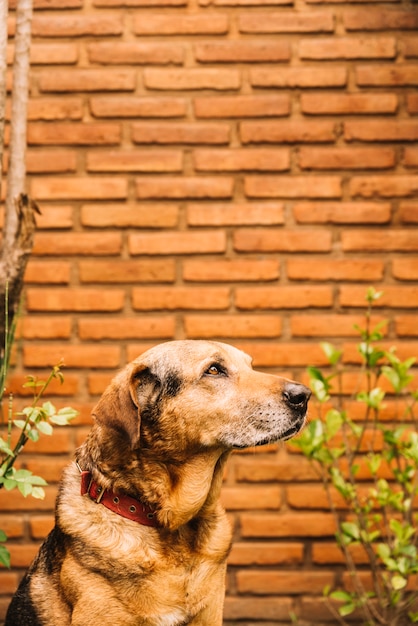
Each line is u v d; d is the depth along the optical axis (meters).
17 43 3.53
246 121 4.76
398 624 4.43
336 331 4.71
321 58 4.77
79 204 4.75
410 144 4.76
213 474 3.29
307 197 4.75
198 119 4.76
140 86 4.77
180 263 4.74
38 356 4.68
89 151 4.76
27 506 4.61
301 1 4.77
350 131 4.77
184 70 4.76
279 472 4.64
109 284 4.73
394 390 4.53
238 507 4.64
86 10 4.77
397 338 4.71
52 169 4.75
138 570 2.97
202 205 4.75
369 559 4.55
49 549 3.20
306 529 4.62
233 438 3.19
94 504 3.07
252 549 4.61
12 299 3.47
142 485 3.09
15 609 3.16
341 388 4.69
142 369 3.18
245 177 4.75
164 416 3.15
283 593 4.60
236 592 4.61
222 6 4.77
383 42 4.77
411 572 4.01
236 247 4.73
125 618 2.95
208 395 3.20
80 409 4.67
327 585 4.59
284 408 3.19
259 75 4.76
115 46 4.77
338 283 4.73
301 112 4.77
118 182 4.75
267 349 4.69
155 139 4.75
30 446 4.62
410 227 4.74
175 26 4.76
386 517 4.22
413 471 4.09
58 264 4.73
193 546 3.13
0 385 3.41
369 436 4.68
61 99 4.76
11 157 3.52
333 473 4.15
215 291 4.72
